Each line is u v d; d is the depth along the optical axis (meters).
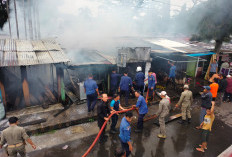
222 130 6.02
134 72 8.61
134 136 5.41
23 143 3.72
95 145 4.90
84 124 5.96
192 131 5.83
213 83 7.23
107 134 5.46
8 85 6.27
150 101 7.83
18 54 5.89
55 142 4.96
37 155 4.42
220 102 8.52
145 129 5.83
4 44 6.30
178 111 7.26
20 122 5.50
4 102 5.84
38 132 5.30
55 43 7.31
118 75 7.45
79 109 6.62
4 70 6.12
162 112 5.19
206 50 11.41
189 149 4.89
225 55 12.92
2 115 5.62
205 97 5.54
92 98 6.32
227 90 8.38
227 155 3.35
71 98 7.24
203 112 5.66
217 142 5.30
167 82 9.80
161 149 4.83
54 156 4.42
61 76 6.61
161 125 5.27
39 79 6.99
